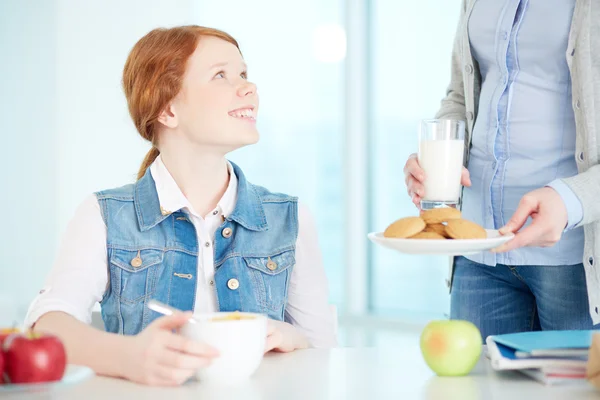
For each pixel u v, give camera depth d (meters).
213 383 1.05
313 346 1.57
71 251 1.45
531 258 1.63
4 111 4.41
